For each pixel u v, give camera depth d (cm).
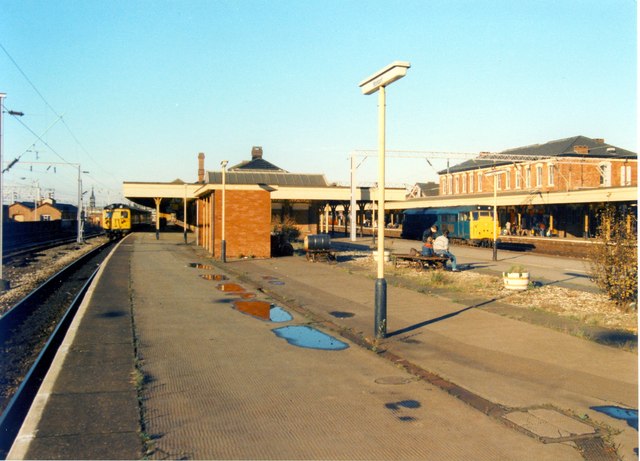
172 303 1320
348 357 818
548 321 1083
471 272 2066
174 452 473
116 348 852
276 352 846
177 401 610
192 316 1148
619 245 1230
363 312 1194
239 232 2822
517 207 5088
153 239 5144
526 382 688
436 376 714
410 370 743
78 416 552
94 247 4416
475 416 570
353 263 2430
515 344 893
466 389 657
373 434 519
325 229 7181
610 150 5109
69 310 1417
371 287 1603
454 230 4306
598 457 470
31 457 453
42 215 9106
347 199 5112
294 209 5772
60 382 667
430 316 1140
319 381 694
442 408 595
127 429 520
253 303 1330
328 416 567
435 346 880
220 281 1788
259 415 568
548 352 841
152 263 2467
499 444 497
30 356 997
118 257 2823
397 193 5431
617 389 659
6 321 1231
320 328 1034
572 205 4228
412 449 485
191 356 815
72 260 3147
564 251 3125
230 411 579
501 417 560
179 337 945
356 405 602
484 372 732
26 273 2450
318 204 5847
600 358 805
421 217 4997
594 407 597
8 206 8900
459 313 1173
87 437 498
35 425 526
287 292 1505
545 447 491
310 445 492
